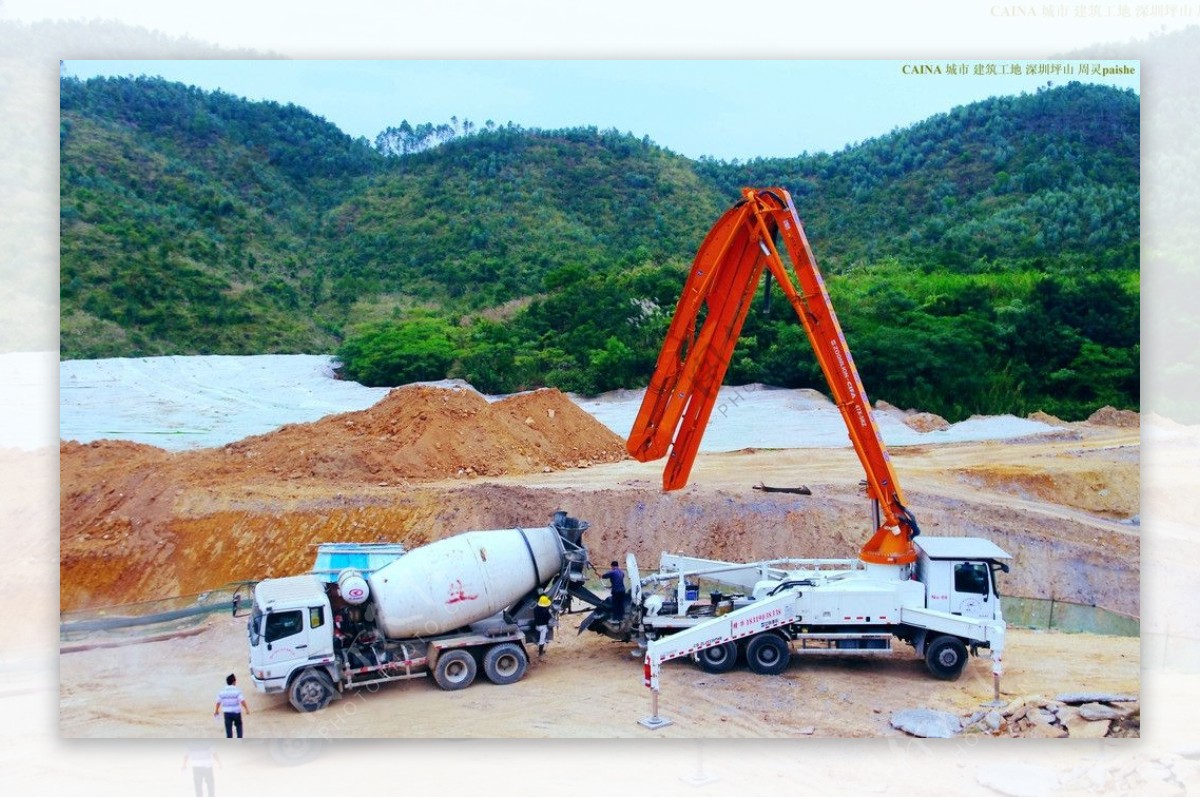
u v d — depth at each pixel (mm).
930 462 29578
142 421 37875
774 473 28453
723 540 23672
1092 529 23703
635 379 44875
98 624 20641
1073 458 29594
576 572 17250
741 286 17766
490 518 24078
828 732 14297
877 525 17266
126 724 15539
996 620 16156
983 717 14570
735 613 16016
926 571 16453
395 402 31094
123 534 23219
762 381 41562
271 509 23906
